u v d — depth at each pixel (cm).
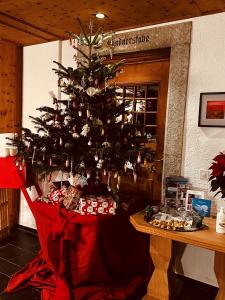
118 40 298
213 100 250
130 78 304
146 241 267
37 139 238
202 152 259
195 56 259
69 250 239
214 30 249
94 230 230
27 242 350
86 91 230
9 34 328
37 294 246
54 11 262
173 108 270
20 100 379
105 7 250
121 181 317
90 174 247
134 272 264
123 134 242
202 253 265
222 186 200
